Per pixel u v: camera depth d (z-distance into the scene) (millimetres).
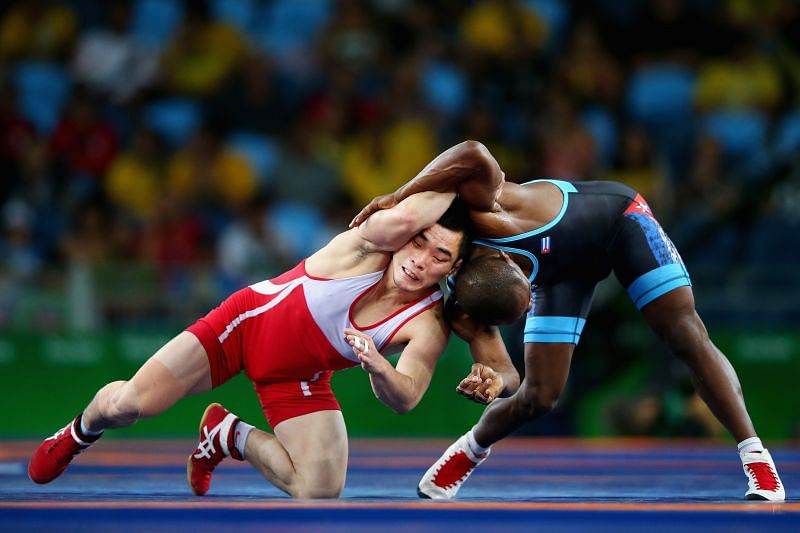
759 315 35844
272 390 16797
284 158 45438
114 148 45312
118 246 41438
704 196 39688
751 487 16266
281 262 35938
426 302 16141
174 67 49250
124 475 21328
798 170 37875
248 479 21328
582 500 15969
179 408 36031
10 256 41031
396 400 15281
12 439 33188
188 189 44312
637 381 35219
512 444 33562
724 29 49938
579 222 16500
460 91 48875
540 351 17172
